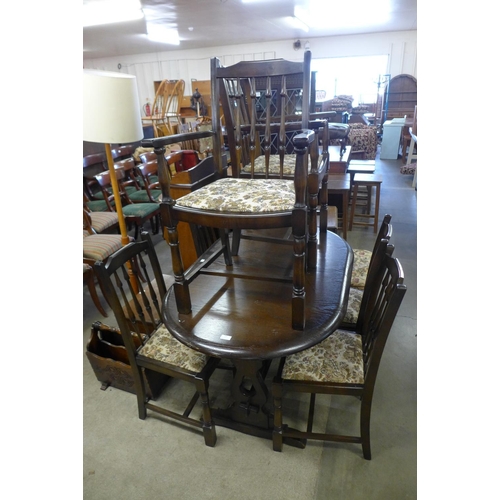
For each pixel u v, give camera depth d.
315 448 1.37
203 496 1.23
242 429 1.44
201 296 1.35
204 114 7.01
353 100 8.24
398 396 1.59
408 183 4.98
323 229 1.72
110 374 1.65
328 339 1.32
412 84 7.82
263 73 1.38
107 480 1.30
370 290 1.33
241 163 1.67
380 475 1.27
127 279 1.38
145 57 9.59
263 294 1.33
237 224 1.03
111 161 1.88
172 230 1.13
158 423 1.52
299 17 5.65
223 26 6.14
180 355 1.33
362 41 7.89
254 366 1.27
